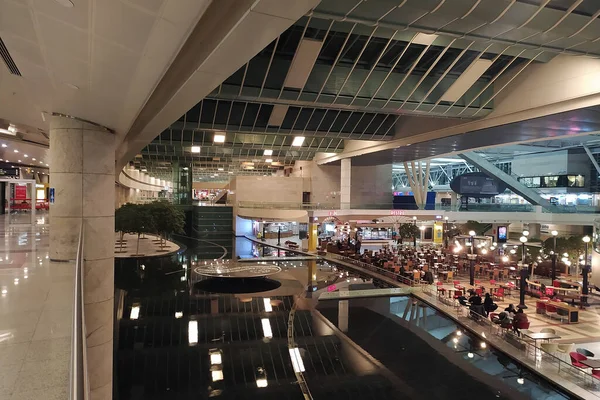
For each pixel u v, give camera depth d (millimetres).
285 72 21156
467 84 22406
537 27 14336
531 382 12070
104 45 5840
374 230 46625
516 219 41000
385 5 13070
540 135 28453
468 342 15305
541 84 21297
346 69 21734
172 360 13789
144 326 17094
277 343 15305
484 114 24984
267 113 29594
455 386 11961
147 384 12148
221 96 22078
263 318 18234
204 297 21719
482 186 45375
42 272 8961
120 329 16719
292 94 22344
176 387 12023
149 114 13898
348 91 22781
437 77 22719
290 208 41250
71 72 7008
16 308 6410
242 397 11492
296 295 22219
